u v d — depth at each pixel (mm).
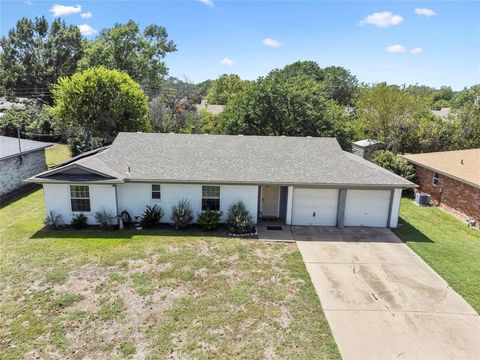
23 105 44094
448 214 18328
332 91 63656
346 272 11484
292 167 16078
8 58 42469
